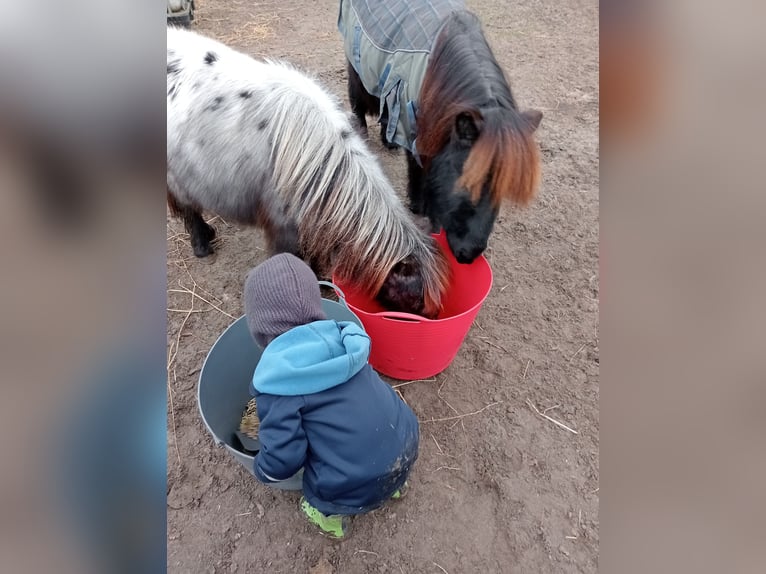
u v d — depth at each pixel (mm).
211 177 2262
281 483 1635
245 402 2062
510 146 1928
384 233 1931
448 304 2428
